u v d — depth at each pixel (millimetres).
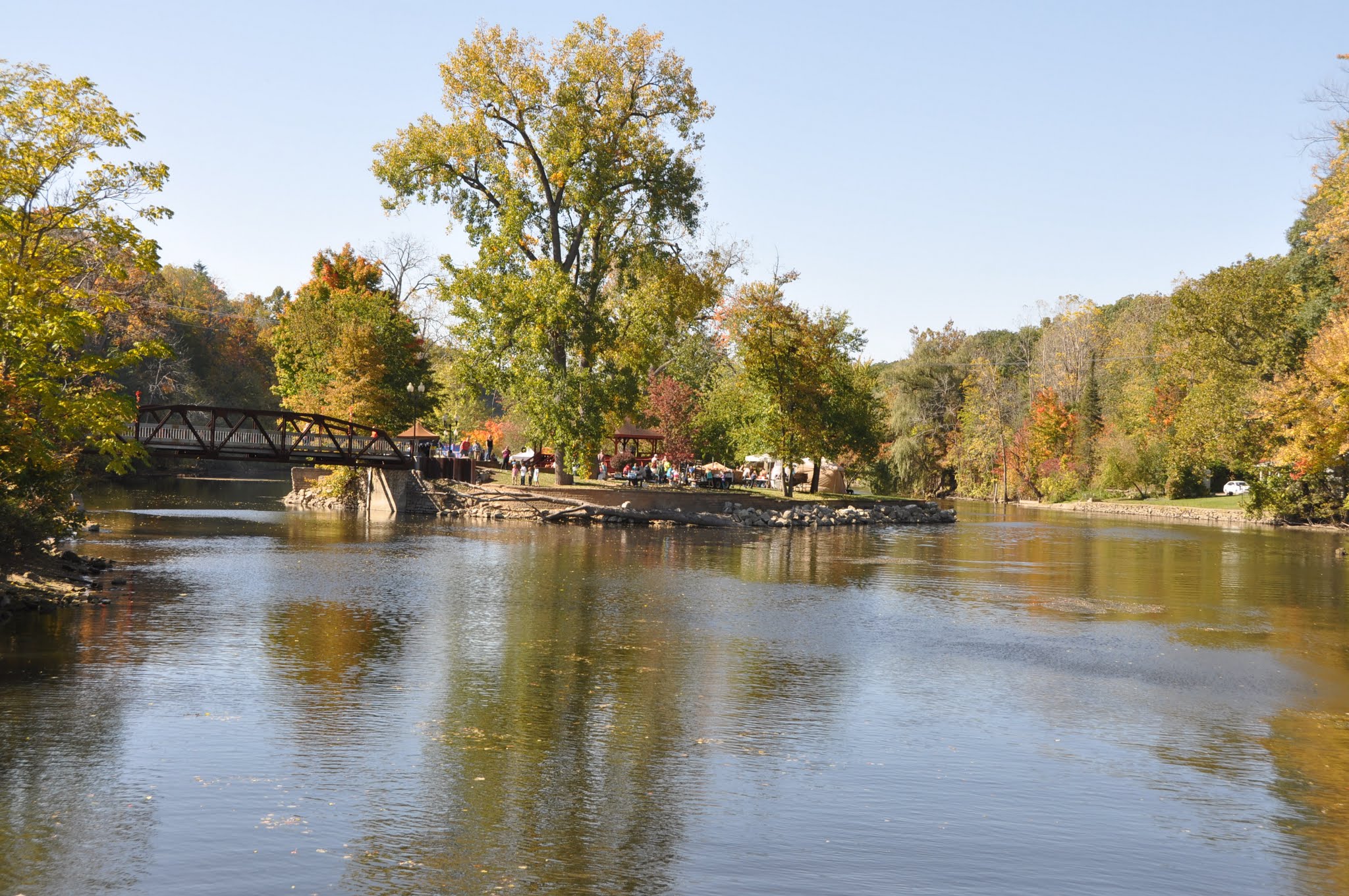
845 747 13492
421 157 56625
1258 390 70375
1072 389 106062
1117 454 93875
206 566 31656
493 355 57938
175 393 96938
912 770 12477
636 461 71375
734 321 79938
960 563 39281
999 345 124438
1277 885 9234
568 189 58125
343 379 65938
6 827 9922
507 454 73250
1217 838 10367
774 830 10359
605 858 9516
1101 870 9500
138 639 19391
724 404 77125
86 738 12922
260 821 10234
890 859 9633
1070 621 24797
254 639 19875
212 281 144125
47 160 24609
